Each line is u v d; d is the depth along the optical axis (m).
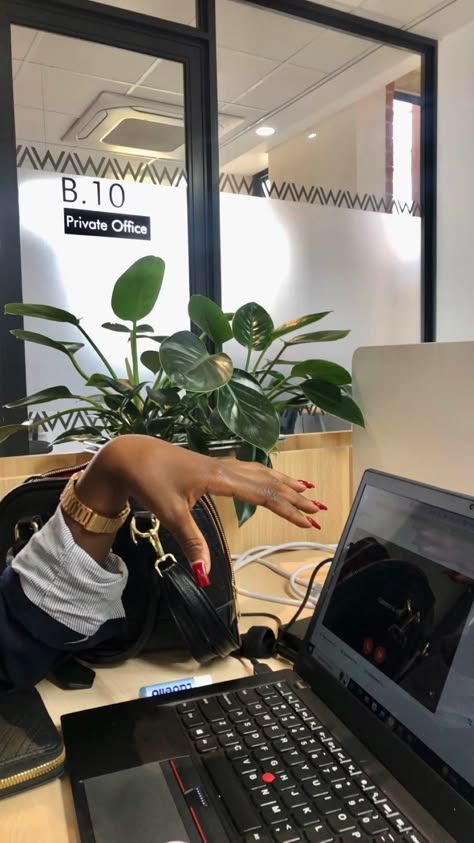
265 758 0.42
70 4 1.80
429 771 0.39
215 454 0.74
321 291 2.33
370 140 2.52
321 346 2.28
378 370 0.85
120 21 1.90
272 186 2.24
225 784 0.39
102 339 1.89
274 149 2.54
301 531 0.99
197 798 0.38
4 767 0.40
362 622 0.52
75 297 1.88
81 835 0.35
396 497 0.56
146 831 0.35
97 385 0.83
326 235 2.34
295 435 0.99
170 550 0.57
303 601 0.70
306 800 0.38
